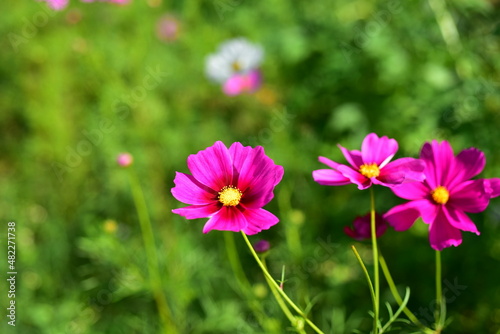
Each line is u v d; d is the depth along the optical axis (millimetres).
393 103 1249
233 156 720
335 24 1414
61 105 1396
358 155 750
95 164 1318
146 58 1484
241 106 1520
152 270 986
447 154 734
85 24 1542
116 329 1053
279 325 908
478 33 1233
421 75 1204
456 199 727
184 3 1703
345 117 1286
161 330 999
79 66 1435
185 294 1000
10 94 1484
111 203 1242
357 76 1323
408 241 1103
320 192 1207
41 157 1353
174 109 1456
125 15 1551
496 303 1020
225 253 1118
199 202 713
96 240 998
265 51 1517
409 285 1071
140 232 1190
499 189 722
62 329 1030
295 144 1281
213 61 1502
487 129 1097
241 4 1684
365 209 1144
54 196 1287
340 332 995
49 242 1188
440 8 1224
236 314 1007
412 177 710
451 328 1024
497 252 1055
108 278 1109
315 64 1478
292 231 1002
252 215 699
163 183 1311
